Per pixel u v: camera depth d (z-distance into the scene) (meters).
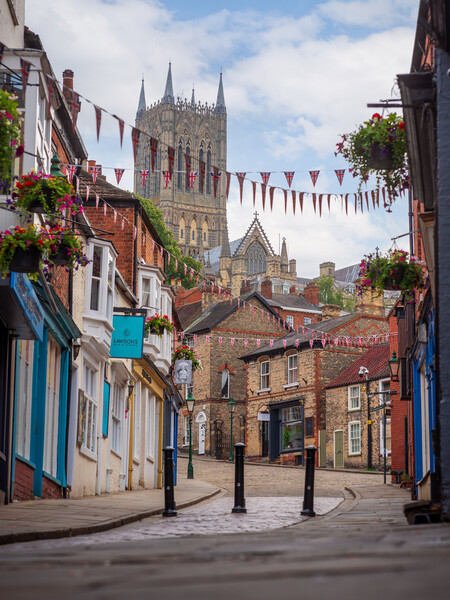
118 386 23.58
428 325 16.84
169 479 14.19
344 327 51.91
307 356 50.78
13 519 10.91
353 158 12.88
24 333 13.79
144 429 26.80
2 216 12.97
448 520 8.59
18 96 13.53
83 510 13.05
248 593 2.81
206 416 57.38
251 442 54.50
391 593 2.73
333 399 48.50
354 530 7.46
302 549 4.64
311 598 2.65
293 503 17.86
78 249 13.30
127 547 6.08
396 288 14.67
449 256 9.30
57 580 3.45
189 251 135.50
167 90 140.50
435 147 9.78
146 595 2.81
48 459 16.59
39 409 15.73
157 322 25.92
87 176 28.88
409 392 23.36
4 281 11.75
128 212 27.22
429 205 13.21
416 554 4.01
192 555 4.55
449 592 2.74
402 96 10.82
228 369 58.09
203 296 63.69
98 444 20.44
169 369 32.44
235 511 14.67
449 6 9.47
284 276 125.50
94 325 19.31
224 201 142.50
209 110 142.88
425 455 18.53
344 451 47.09
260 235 138.62
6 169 10.59
